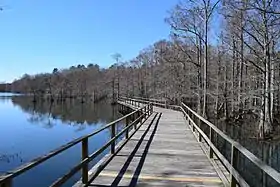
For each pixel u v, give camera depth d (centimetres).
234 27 3369
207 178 709
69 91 10200
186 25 3825
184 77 4631
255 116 3250
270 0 2180
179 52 4378
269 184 1188
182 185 654
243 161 1501
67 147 514
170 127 1762
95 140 2550
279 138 2269
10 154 2033
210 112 4072
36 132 3097
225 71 3875
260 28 2462
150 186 644
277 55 2547
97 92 9056
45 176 1518
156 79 5984
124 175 721
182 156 955
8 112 5459
